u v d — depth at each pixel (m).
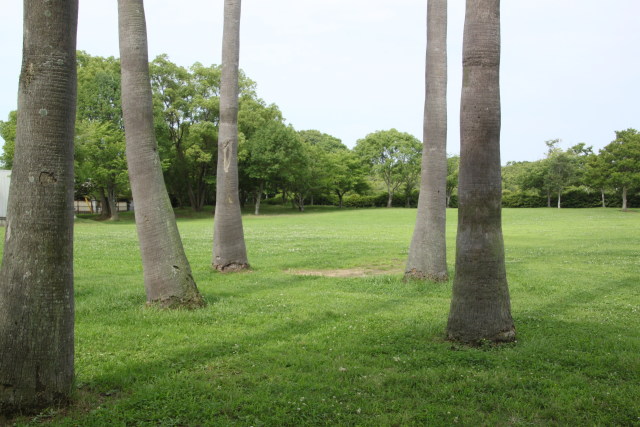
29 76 4.44
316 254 19.59
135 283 11.91
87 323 7.92
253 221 46.50
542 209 64.75
